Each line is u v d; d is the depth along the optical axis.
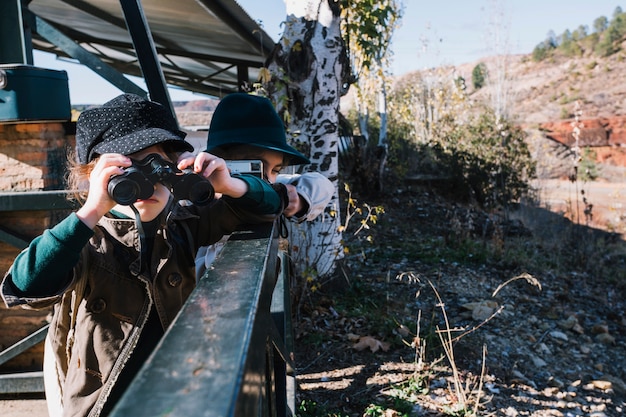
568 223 11.47
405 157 15.39
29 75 3.51
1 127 3.72
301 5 5.83
